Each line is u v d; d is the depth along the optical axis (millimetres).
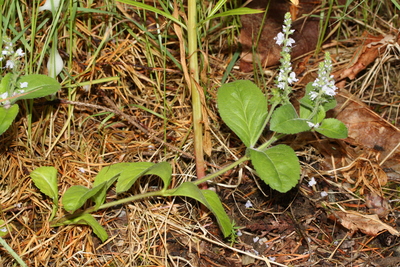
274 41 683
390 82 694
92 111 631
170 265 554
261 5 688
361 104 659
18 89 547
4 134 596
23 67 598
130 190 590
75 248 558
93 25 646
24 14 617
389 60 688
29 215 572
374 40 695
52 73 593
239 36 682
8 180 587
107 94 641
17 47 610
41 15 613
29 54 609
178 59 650
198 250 560
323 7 693
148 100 637
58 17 578
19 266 542
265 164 527
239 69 682
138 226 569
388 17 729
